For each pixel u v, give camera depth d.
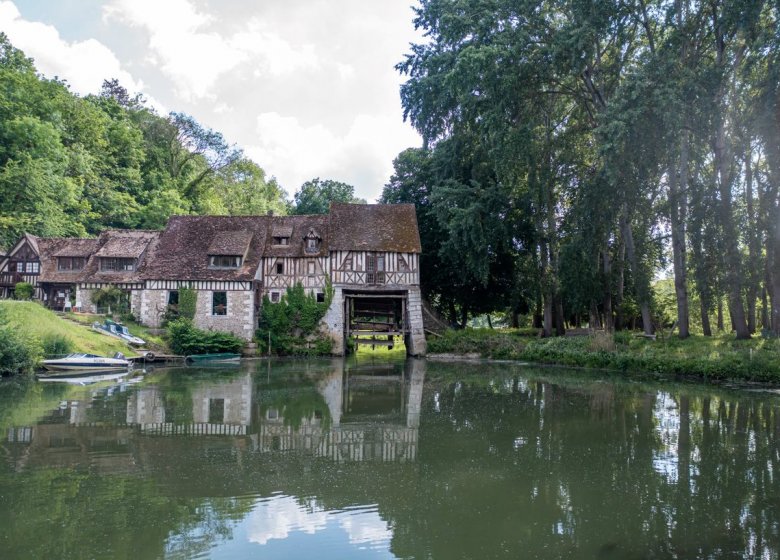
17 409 11.74
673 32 18.97
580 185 23.42
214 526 5.61
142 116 45.00
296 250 28.53
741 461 8.04
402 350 34.53
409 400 13.39
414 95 27.34
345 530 5.54
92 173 36.12
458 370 20.64
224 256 27.55
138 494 6.56
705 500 6.43
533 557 4.95
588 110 23.69
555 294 27.47
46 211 31.25
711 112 17.83
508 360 25.00
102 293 26.95
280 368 21.39
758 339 19.28
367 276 27.97
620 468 7.69
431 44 27.55
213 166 46.31
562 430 10.03
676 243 21.66
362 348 36.62
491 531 5.55
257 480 7.12
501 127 22.44
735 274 18.75
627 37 22.05
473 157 27.91
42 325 19.64
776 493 6.66
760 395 13.92
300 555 4.96
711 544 5.25
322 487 6.87
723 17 17.52
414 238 28.56
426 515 5.96
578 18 20.17
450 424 10.59
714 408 12.20
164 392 14.30
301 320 27.81
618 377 17.97
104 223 37.47
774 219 18.55
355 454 8.40
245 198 49.97
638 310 31.20
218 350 25.55
